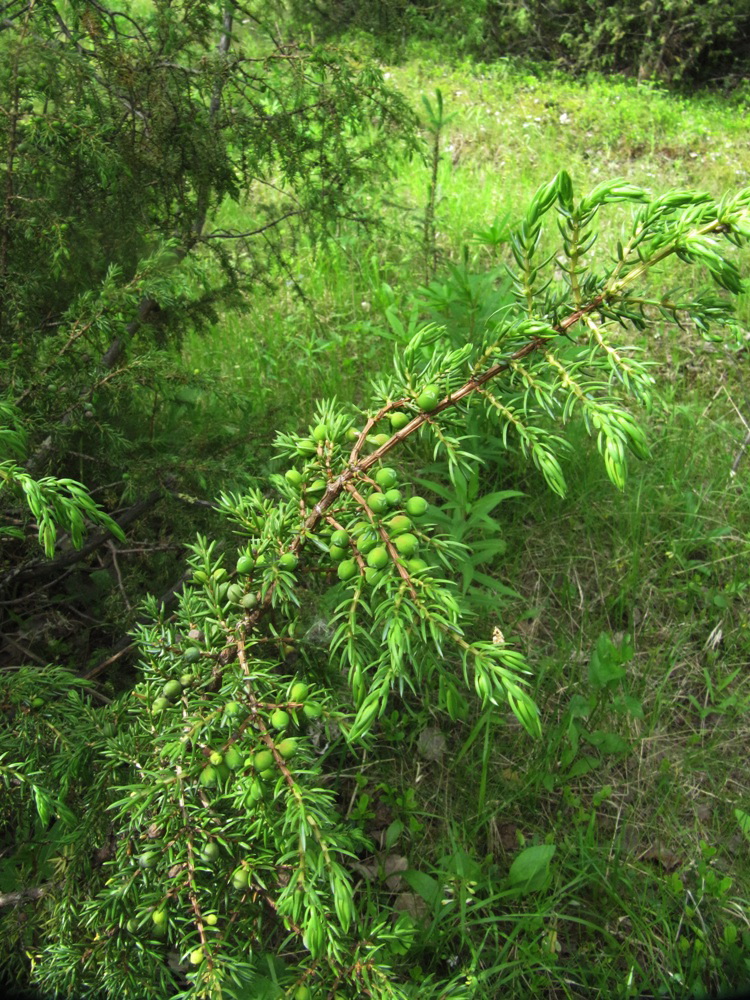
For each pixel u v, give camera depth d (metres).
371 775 2.66
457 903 2.27
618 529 3.46
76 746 1.58
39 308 2.51
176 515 2.62
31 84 2.21
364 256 5.11
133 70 2.57
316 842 1.23
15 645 2.55
